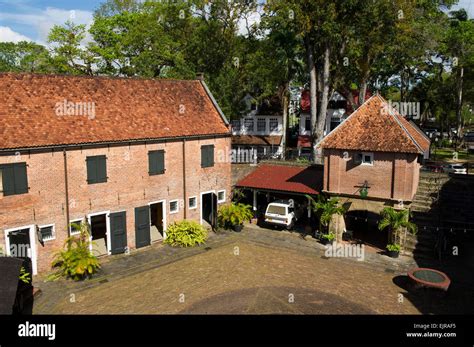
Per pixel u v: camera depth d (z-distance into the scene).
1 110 22.20
